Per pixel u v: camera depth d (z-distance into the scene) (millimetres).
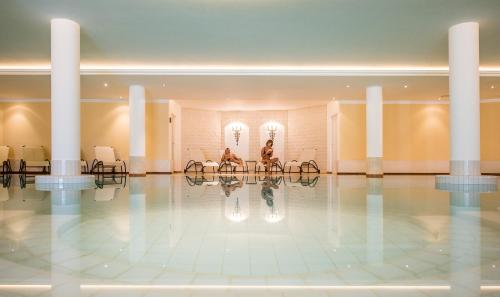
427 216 4023
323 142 18203
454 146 7867
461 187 7652
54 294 1725
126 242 2766
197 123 19781
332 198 5891
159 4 6812
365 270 2104
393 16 7375
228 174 17000
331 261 2281
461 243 2760
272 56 10164
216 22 7703
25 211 4348
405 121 16406
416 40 8828
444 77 11727
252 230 3217
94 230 3213
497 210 4469
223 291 1781
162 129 15906
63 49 7438
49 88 13586
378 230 3236
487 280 1926
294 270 2098
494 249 2572
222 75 11398
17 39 8648
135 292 1762
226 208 4645
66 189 7297
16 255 2410
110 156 15078
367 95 13156
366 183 9875
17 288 1806
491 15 7297
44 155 15961
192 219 3787
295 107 19391
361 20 7594
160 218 3855
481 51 9539
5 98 16047
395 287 1834
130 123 12914
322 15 7344
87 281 1911
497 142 15875
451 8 6977
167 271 2078
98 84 12758
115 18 7441
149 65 11094
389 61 10664
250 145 20484
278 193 6797
